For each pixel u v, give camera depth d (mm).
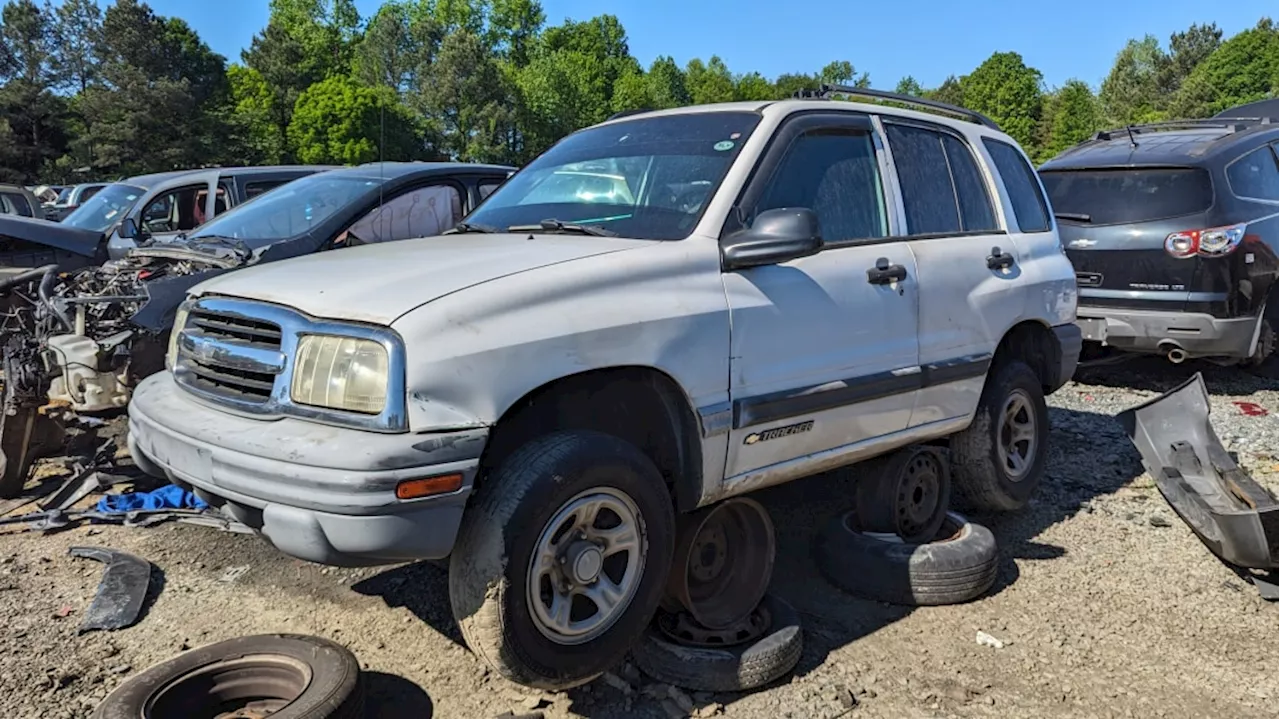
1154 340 7594
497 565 2723
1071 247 7941
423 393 2641
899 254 4098
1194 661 3574
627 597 3061
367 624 3688
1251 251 7461
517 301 2865
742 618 3506
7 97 56031
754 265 3424
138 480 5199
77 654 3422
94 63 62406
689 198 3602
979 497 4863
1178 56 85312
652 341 3100
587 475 2889
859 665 3475
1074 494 5496
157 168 53406
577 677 2947
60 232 8273
